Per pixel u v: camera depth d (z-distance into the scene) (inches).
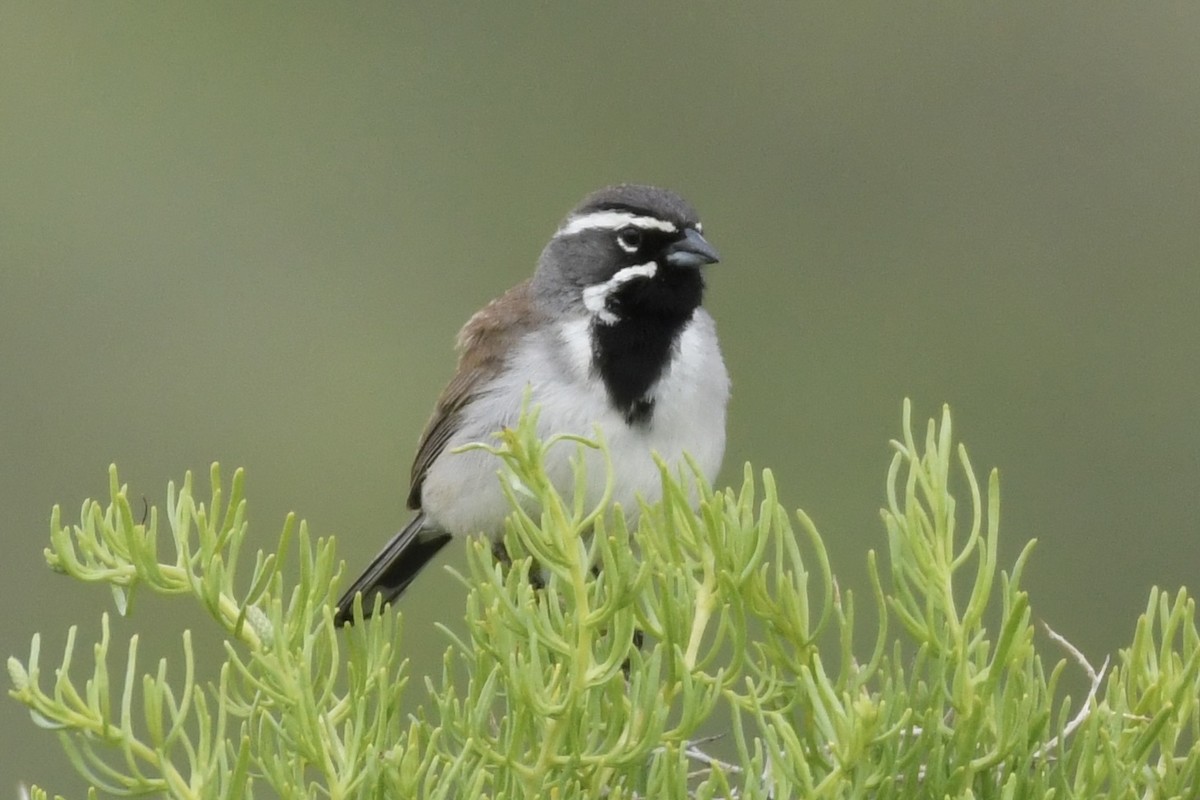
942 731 178.5
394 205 717.3
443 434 362.6
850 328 679.1
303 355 683.4
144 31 721.0
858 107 708.0
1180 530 600.1
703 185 712.4
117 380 673.6
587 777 181.2
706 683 180.4
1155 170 686.5
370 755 177.9
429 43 730.8
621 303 335.6
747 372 663.8
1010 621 175.8
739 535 180.2
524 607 178.4
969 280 677.3
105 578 191.2
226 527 191.0
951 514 181.0
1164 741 178.9
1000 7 703.7
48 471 650.8
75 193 703.1
